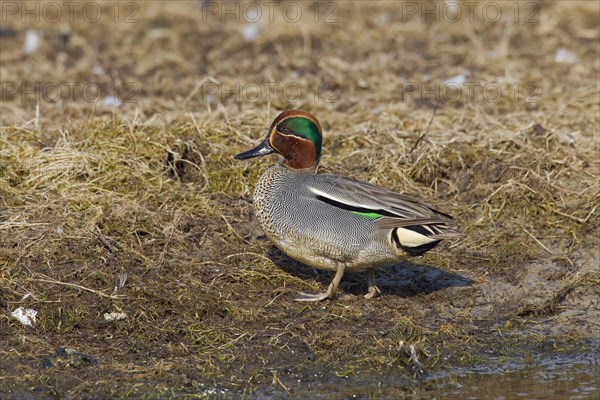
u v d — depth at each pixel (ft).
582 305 37.63
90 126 47.29
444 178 45.55
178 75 59.88
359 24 68.85
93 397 30.94
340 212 34.99
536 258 40.24
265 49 64.69
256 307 35.96
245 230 40.86
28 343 33.24
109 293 35.88
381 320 35.81
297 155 36.86
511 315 36.88
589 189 43.32
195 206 41.83
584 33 67.05
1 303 34.88
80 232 38.75
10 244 37.93
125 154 44.65
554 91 55.47
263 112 50.62
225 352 33.45
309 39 65.21
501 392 32.32
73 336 33.88
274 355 33.47
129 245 38.63
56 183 42.39
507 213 42.75
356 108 53.21
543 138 47.21
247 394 31.48
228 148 45.93
